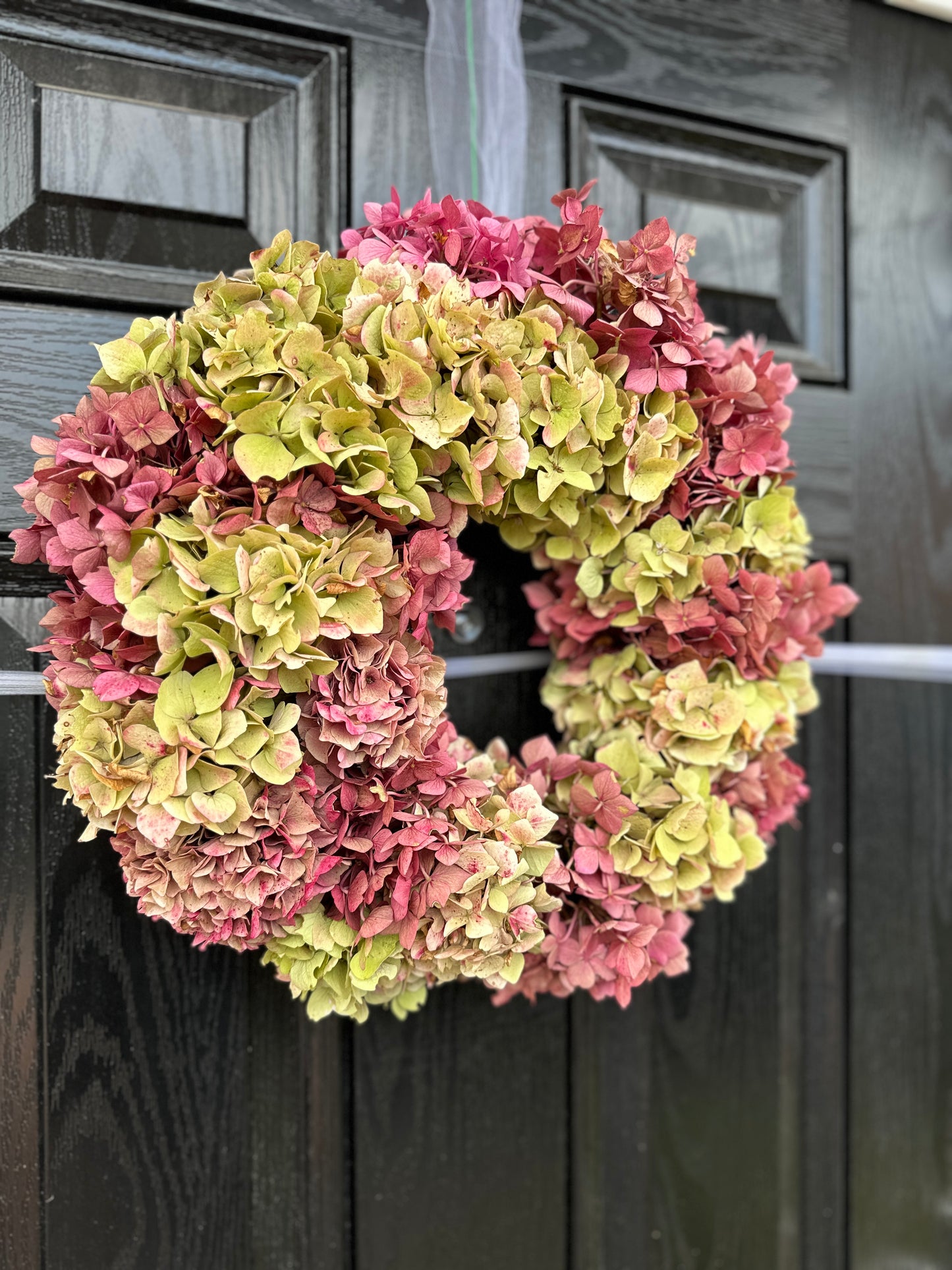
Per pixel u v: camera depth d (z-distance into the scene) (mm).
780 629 622
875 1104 876
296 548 497
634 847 589
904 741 882
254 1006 681
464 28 680
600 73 743
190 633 490
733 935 823
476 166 682
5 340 606
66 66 619
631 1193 794
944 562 892
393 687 516
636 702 626
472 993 742
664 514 612
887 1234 884
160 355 509
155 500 503
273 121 665
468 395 541
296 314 521
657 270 568
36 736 626
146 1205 656
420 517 530
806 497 826
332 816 531
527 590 661
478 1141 747
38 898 627
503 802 560
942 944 902
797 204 825
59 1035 633
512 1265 759
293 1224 692
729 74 789
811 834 849
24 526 612
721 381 603
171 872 500
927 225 877
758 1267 836
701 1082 814
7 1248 623
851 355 845
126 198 632
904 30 860
